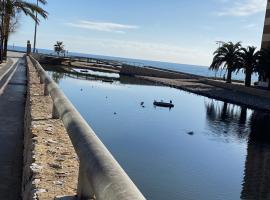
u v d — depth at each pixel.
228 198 15.37
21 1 41.59
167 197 14.41
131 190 1.84
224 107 46.72
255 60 61.22
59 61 85.31
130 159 19.33
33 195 3.11
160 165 18.80
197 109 43.56
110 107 38.09
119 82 67.31
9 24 45.28
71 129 3.39
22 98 12.22
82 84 56.81
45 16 43.44
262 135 30.98
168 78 83.19
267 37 67.75
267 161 22.27
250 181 17.89
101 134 25.27
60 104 5.00
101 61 109.56
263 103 49.44
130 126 29.27
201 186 16.39
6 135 7.05
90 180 2.36
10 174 4.93
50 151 4.34
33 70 19.31
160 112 38.91
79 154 2.78
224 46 67.44
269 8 68.06
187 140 26.55
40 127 5.59
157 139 25.48
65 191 3.17
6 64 34.94
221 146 25.73
